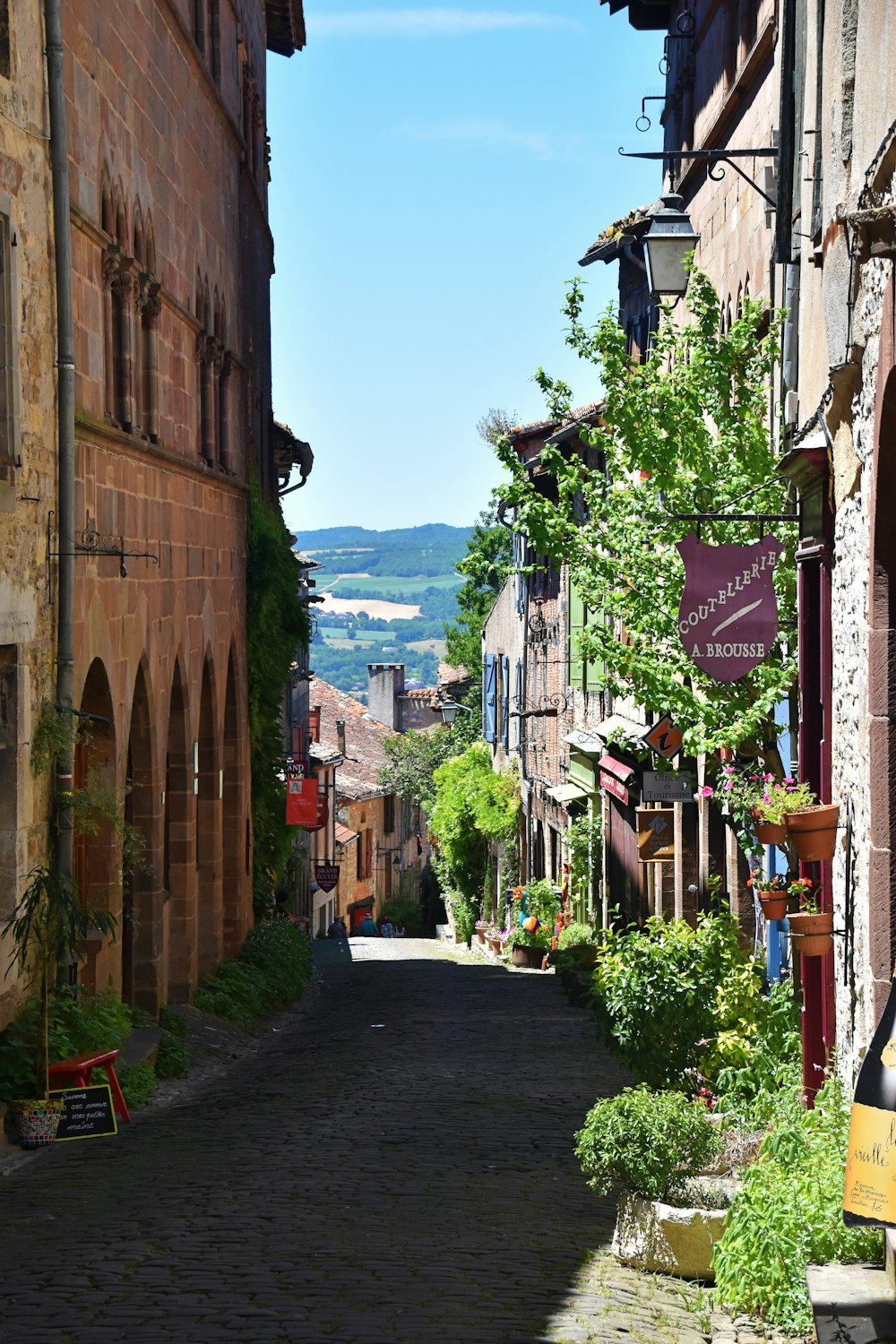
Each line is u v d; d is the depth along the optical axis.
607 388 16.38
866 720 9.66
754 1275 8.49
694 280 16.92
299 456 37.50
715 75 22.00
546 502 16.17
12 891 14.12
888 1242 8.22
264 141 32.91
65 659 15.15
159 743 20.00
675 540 15.70
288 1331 7.72
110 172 17.69
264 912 29.88
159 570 20.11
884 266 8.70
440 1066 17.39
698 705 15.05
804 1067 11.92
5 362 13.91
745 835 14.80
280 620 29.75
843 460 10.64
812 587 12.99
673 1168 9.54
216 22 25.64
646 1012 13.72
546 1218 10.50
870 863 9.27
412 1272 8.92
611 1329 7.97
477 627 68.38
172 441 21.19
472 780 50.69
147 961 19.61
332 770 62.62
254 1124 13.82
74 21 16.09
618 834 30.11
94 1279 8.63
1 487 13.73
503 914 48.34
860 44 9.55
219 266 25.41
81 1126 13.27
